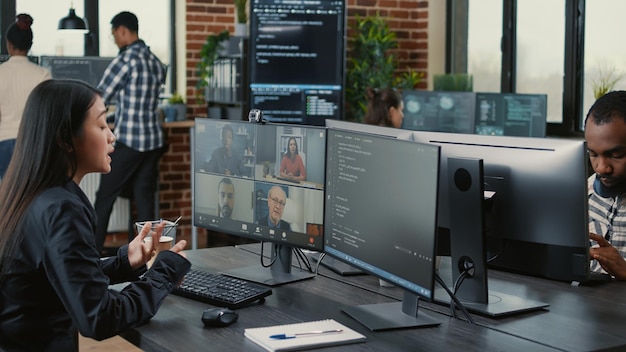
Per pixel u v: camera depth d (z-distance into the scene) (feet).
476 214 7.95
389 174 7.28
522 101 18.58
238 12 21.72
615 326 7.51
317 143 8.34
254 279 8.97
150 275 7.33
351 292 8.61
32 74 17.53
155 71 19.71
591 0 19.86
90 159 6.98
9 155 17.34
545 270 8.54
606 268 9.13
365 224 7.64
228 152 9.34
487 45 22.84
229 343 6.94
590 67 20.03
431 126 19.44
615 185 9.57
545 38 21.06
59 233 6.56
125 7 22.82
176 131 22.30
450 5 23.91
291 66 21.39
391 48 23.44
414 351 6.75
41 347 6.89
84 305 6.50
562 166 8.19
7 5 21.42
